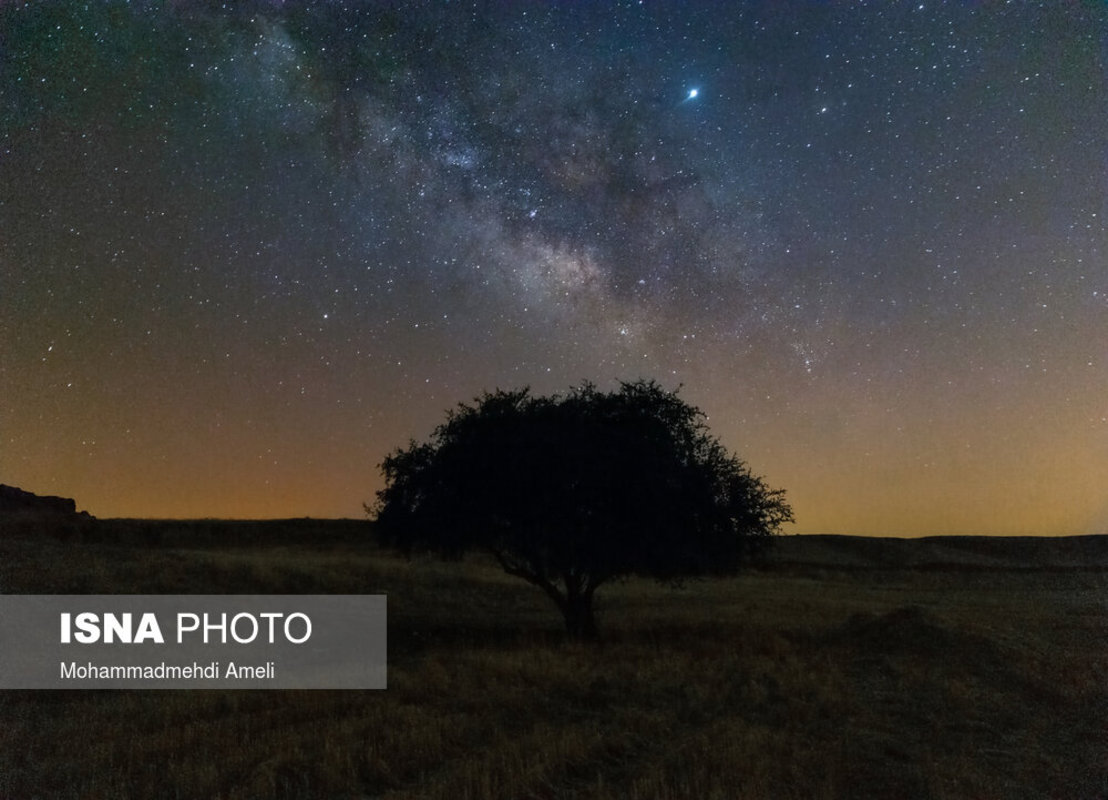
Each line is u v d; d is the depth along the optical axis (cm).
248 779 942
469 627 2714
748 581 5356
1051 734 1302
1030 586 5206
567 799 923
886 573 6381
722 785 949
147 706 1310
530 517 2302
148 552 3506
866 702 1469
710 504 2386
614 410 2522
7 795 887
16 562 2825
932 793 977
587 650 1948
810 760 1078
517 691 1427
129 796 886
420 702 1369
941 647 1897
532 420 2452
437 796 888
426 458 2519
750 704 1402
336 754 1016
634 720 1259
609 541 2273
